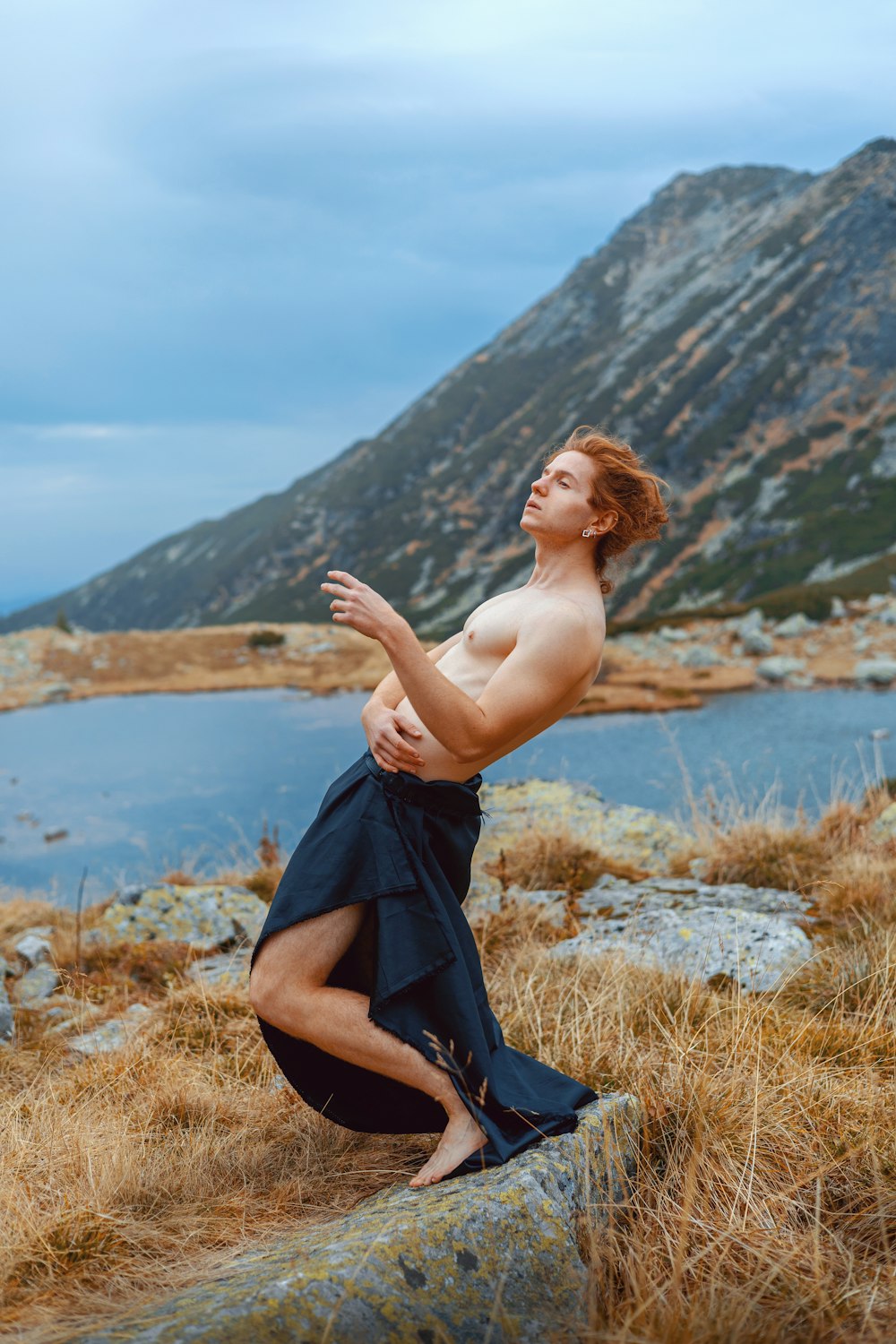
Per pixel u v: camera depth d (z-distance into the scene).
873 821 6.00
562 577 2.51
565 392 120.44
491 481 109.94
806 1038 3.08
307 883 2.27
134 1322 1.63
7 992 4.59
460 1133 2.24
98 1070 3.26
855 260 103.62
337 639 44.44
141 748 26.47
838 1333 1.70
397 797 2.30
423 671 2.14
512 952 4.38
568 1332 1.77
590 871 6.02
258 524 183.50
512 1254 1.89
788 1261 1.91
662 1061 2.80
